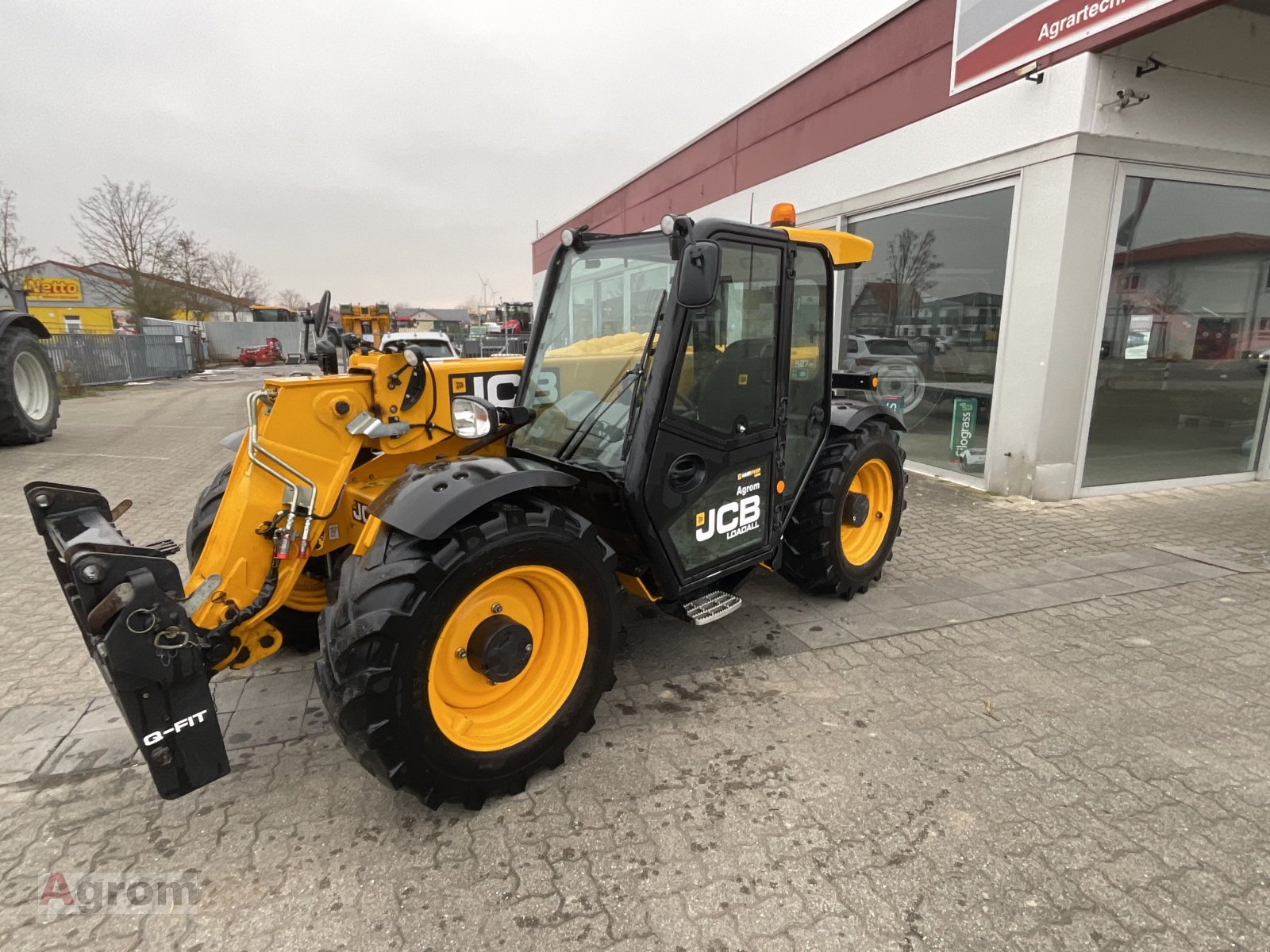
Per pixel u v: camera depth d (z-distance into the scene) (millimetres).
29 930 1926
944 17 6449
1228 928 1901
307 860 2174
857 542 4285
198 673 2104
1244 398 6836
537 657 2613
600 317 3012
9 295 9961
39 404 9578
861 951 1837
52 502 2377
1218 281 6414
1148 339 6262
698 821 2328
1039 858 2152
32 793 2488
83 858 2191
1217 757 2645
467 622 2367
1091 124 5344
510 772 2408
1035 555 4883
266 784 2533
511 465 2477
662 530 2816
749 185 10047
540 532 2381
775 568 3746
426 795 2248
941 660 3410
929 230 7047
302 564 2686
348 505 3115
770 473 3316
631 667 3369
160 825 2328
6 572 4578
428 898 2023
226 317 41781
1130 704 3008
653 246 2793
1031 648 3521
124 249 32406
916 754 2672
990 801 2404
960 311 6785
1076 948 1841
